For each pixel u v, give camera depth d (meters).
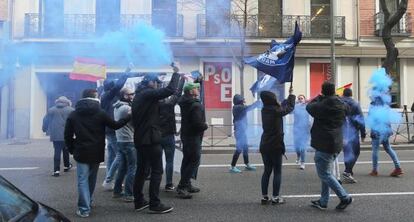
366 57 21.34
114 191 7.72
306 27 20.72
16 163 11.80
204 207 7.16
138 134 6.70
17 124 19.30
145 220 6.41
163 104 8.03
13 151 14.66
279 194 7.71
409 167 11.01
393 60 17.31
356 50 21.20
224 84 20.48
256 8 19.59
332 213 6.82
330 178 6.86
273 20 20.28
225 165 11.49
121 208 7.08
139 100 6.72
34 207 3.49
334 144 6.73
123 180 8.10
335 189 6.87
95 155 6.64
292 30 20.44
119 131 7.43
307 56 21.06
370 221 6.40
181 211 6.91
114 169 8.24
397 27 20.98
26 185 8.84
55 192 8.23
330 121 6.74
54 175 9.83
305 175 9.95
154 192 6.76
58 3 15.34
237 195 7.99
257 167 11.10
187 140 7.79
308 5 20.81
